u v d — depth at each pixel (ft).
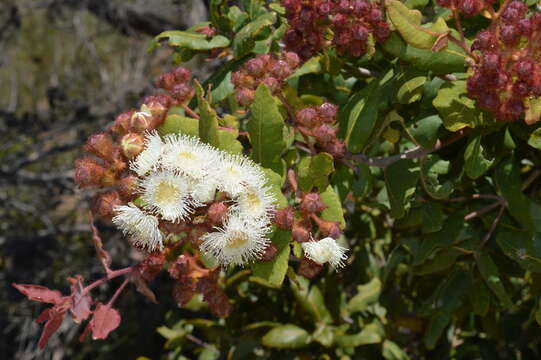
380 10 1.97
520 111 1.87
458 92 1.96
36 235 5.28
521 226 2.12
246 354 2.63
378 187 2.43
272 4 2.15
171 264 2.15
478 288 2.26
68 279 1.88
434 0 2.16
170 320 2.86
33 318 5.16
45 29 6.51
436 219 2.15
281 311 2.73
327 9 1.99
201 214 1.85
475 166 1.98
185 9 4.95
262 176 1.87
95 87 6.15
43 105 6.79
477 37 1.91
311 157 1.93
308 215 1.89
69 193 5.34
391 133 2.11
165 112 1.91
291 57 2.01
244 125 2.32
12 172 5.13
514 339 2.62
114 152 1.87
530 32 1.84
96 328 1.85
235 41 2.11
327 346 2.54
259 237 1.83
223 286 2.66
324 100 2.23
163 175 1.81
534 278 2.25
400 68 2.04
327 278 2.64
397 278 2.64
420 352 2.81
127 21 5.30
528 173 2.30
